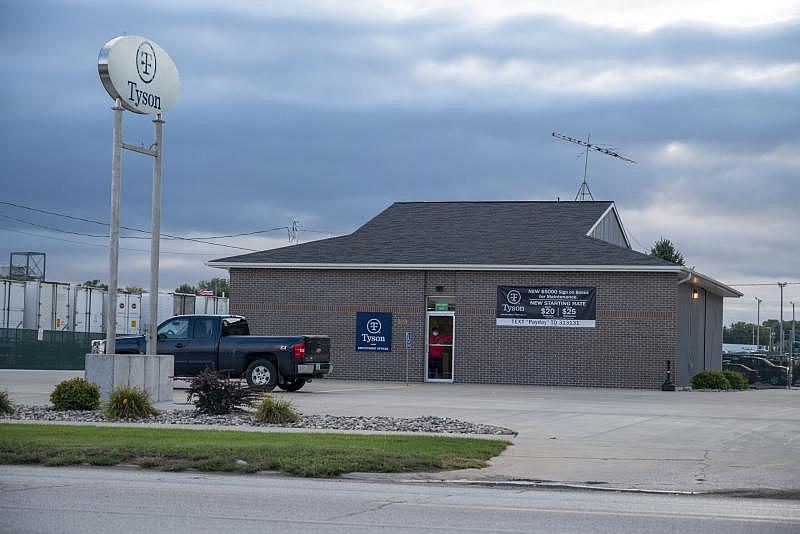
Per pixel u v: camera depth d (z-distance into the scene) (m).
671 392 32.66
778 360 66.62
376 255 37.75
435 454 14.70
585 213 41.00
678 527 9.85
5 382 32.91
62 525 9.41
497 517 10.35
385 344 37.12
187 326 29.25
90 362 22.55
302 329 37.94
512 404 25.17
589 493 12.55
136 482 12.62
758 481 13.23
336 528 9.51
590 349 35.19
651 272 34.66
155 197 24.02
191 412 21.06
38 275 75.12
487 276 36.34
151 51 23.52
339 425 18.92
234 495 11.61
